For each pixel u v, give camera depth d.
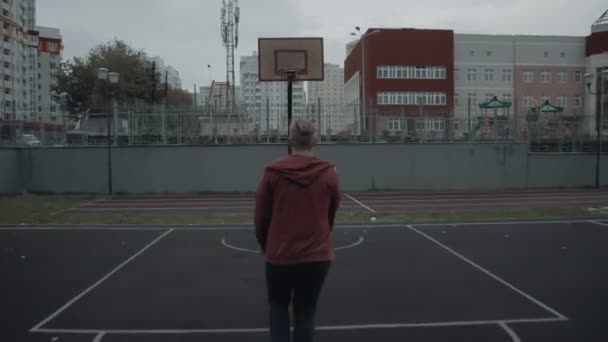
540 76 62.66
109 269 8.89
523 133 28.27
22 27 90.31
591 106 61.41
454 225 14.28
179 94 65.19
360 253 10.20
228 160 25.97
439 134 27.55
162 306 6.65
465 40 61.41
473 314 6.27
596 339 5.42
